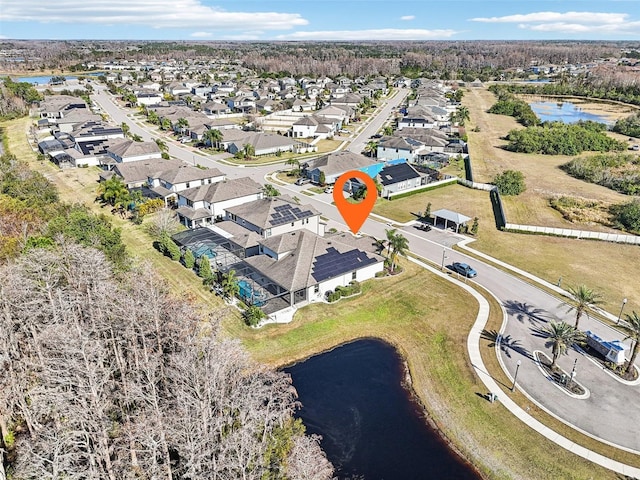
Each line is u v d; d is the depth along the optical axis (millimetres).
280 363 42594
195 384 28094
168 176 83688
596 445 33531
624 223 73500
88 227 54406
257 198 77312
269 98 192250
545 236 70625
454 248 65938
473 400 37969
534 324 48000
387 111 181500
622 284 56312
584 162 104312
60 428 27953
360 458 33000
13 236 54312
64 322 35188
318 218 67438
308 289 50938
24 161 103438
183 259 59250
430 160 111438
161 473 26609
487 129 150875
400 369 42406
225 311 47969
